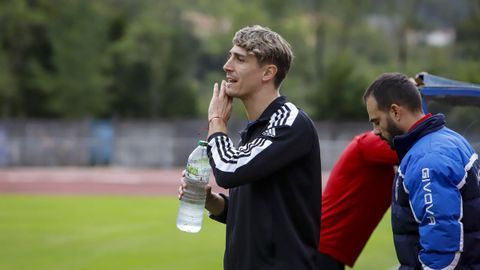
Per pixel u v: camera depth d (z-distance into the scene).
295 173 6.31
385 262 15.58
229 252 6.51
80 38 83.75
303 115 6.37
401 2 80.81
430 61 78.12
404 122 6.52
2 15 83.25
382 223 22.67
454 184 6.10
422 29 81.56
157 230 21.52
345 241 9.31
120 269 15.24
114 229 21.81
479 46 76.56
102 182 42.03
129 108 84.62
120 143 55.22
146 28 85.38
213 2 100.50
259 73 6.41
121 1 100.81
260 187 6.30
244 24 85.38
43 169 54.16
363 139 9.09
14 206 28.70
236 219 6.43
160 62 84.81
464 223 6.25
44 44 86.75
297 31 83.81
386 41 90.38
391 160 8.79
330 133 53.38
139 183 41.38
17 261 16.27
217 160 6.23
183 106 84.75
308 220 6.34
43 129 55.09
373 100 6.65
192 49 100.19
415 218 6.24
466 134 7.89
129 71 84.62
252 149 6.15
